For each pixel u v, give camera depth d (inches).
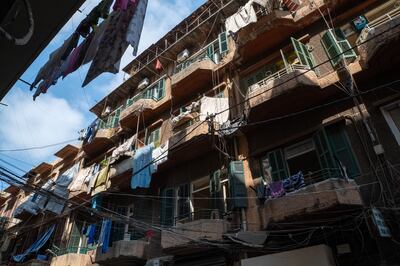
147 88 777.6
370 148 345.1
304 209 315.0
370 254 298.2
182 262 439.2
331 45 433.7
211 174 500.7
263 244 356.8
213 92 591.2
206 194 493.7
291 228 342.6
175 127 608.7
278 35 512.1
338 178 314.8
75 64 203.3
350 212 313.4
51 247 709.3
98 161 799.7
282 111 435.5
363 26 430.0
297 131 418.6
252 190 424.2
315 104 420.5
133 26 185.8
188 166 546.3
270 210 343.9
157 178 585.9
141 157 572.4
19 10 156.2
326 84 403.9
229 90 554.3
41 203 805.2
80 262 584.1
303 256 308.3
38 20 172.9
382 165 326.3
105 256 498.0
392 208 281.9
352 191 308.2
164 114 677.9
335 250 320.5
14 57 192.5
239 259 385.7
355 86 375.6
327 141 366.3
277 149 429.7
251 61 554.9
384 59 356.5
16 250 850.1
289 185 353.1
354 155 354.3
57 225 746.8
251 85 504.7
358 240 311.4
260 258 333.4
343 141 370.3
